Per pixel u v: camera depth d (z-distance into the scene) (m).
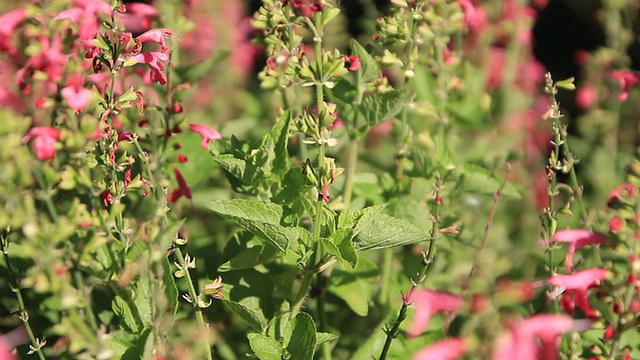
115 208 1.21
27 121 1.18
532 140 1.61
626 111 1.65
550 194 1.30
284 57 1.32
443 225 1.40
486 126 1.47
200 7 1.67
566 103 2.12
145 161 1.26
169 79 1.33
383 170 1.50
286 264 1.34
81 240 1.22
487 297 1.15
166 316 1.22
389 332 1.28
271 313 1.31
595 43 2.42
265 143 1.28
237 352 1.37
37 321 1.35
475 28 1.63
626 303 1.19
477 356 1.15
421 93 1.47
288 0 1.27
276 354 1.26
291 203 1.30
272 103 1.57
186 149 1.40
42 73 1.22
